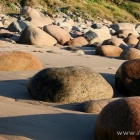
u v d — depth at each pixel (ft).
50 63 29.40
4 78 21.09
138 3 115.96
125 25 81.82
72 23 76.79
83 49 44.50
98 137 11.01
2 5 81.41
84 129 12.51
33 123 12.65
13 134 11.59
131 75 19.63
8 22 65.87
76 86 17.13
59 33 50.65
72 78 17.38
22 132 11.78
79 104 15.60
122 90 19.85
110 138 10.67
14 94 17.72
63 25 69.31
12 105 14.82
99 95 17.38
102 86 17.67
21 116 13.26
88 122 13.19
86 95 17.10
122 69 19.88
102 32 56.03
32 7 84.94
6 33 50.85
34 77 17.88
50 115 13.64
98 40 54.34
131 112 10.63
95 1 103.71
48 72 17.71
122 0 113.60
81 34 60.23
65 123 12.92
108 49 38.63
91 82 17.48
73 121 13.19
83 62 31.55
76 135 11.97
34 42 45.19
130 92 19.54
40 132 11.92
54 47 44.83
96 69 28.04
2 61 23.32
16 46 42.14
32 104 16.07
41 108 14.92
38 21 65.87
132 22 104.53
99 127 10.97
